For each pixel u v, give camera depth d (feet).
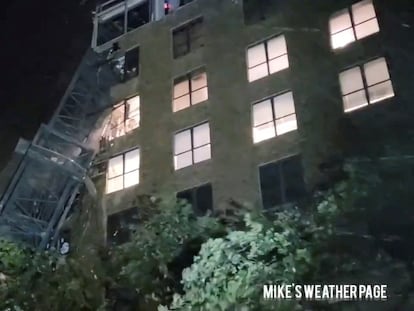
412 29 47.19
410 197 36.55
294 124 50.98
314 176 45.78
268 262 34.01
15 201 52.34
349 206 37.14
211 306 33.37
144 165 59.82
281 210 43.98
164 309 40.11
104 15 78.64
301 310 31.17
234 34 62.23
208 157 55.36
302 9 57.16
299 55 54.24
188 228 45.29
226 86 58.70
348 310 31.22
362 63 48.98
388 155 40.78
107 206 59.93
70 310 39.81
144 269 42.34
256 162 51.01
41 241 51.98
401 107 43.78
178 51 67.46
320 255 33.94
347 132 45.88
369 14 51.11
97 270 42.73
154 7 75.87
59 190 56.24
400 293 31.65
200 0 68.85
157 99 64.64
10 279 40.27
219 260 35.29
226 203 50.16
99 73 68.39
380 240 34.78
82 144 60.03
